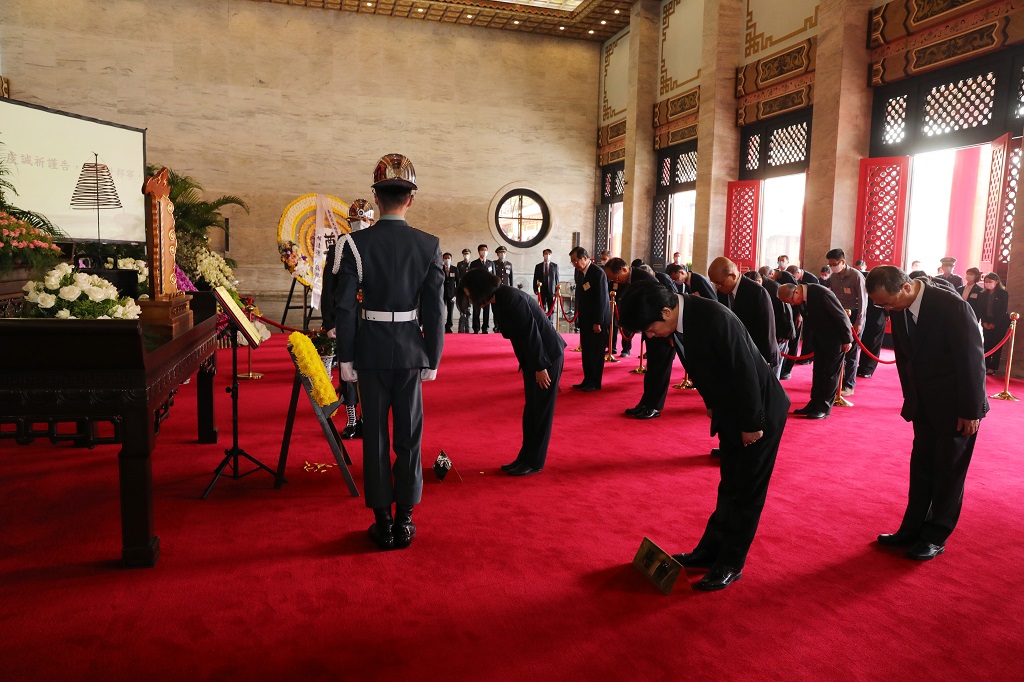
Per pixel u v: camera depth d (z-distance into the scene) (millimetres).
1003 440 5570
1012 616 2766
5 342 2803
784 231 18750
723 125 13359
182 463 4691
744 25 13195
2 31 14875
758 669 2379
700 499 4117
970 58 8898
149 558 3123
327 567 3156
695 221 13969
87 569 3096
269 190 16797
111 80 15586
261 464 4324
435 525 3684
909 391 3357
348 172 17281
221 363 9078
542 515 3840
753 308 4809
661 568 2994
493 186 18391
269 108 16672
